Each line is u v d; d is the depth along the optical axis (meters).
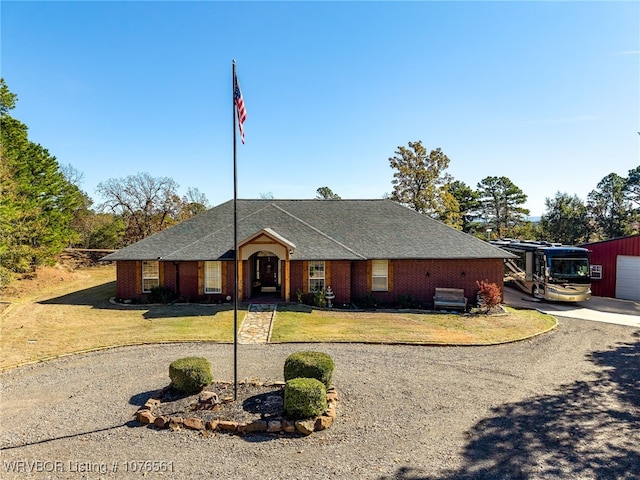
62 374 12.12
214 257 21.73
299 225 24.72
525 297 27.55
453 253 23.14
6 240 26.39
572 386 11.47
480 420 9.29
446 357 14.04
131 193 52.97
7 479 6.98
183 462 7.53
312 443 8.20
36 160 34.69
